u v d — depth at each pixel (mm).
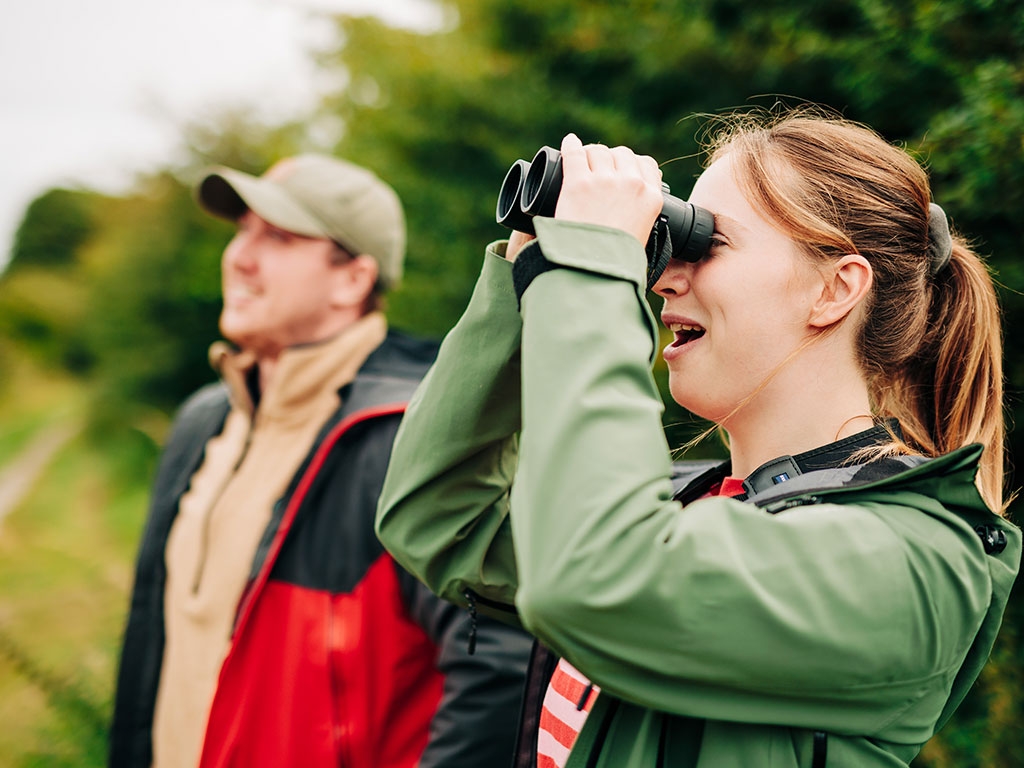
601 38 4168
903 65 2646
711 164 1171
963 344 1148
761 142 1123
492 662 1612
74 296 31516
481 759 1592
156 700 2160
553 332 936
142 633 2193
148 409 15906
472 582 1242
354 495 1849
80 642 5602
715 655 859
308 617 1816
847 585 879
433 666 1829
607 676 885
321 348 2057
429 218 5047
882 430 1055
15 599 7195
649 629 851
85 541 10805
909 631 900
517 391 1171
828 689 886
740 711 891
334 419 1957
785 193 1063
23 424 28312
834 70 3068
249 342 2205
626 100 4113
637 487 862
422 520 1222
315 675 1785
